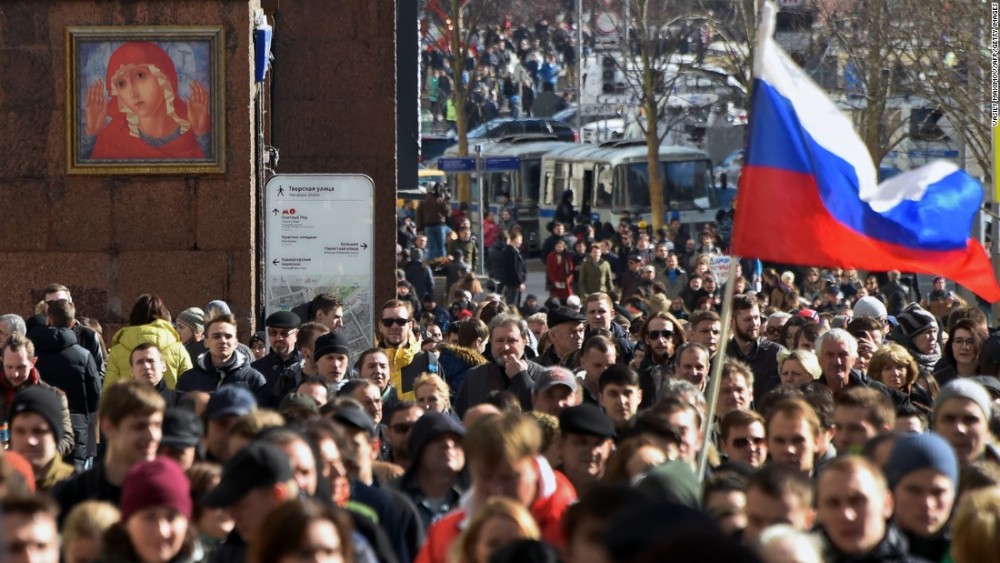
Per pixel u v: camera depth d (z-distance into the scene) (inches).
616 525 403.5
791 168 947.3
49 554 583.2
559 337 1374.3
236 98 1601.9
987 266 995.3
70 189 1606.8
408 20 2770.7
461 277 2827.3
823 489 636.7
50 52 1595.7
